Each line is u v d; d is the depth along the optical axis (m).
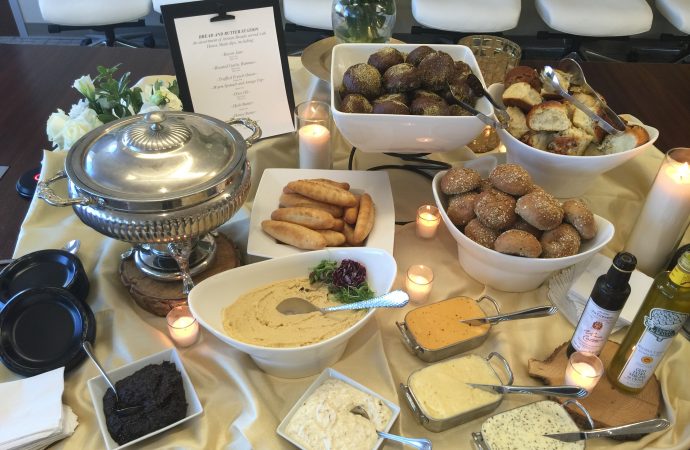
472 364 0.77
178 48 1.10
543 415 0.71
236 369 0.77
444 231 1.03
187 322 0.81
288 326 0.77
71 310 0.81
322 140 1.09
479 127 0.89
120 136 0.79
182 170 0.75
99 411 0.70
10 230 1.03
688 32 2.36
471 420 0.73
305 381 0.78
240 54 1.15
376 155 1.23
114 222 0.73
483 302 0.89
